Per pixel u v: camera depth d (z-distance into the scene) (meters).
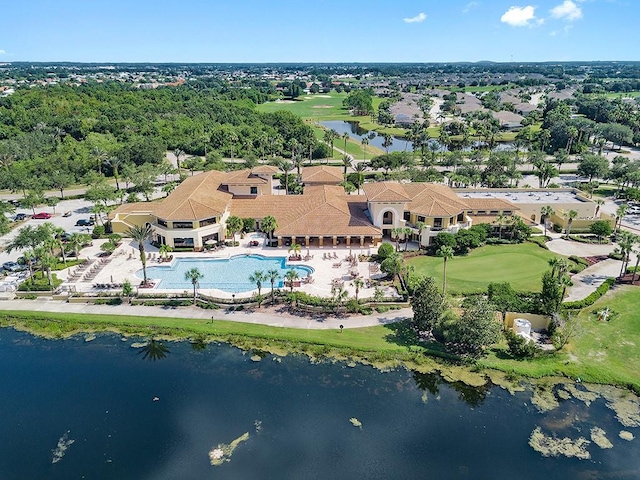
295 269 84.38
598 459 46.22
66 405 53.28
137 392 55.41
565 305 69.31
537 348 60.75
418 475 44.44
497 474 44.50
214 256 89.50
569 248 93.06
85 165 150.88
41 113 196.00
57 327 68.00
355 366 59.75
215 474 44.38
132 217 99.88
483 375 58.00
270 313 70.69
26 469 44.97
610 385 56.16
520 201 111.50
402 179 139.12
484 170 144.25
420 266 85.12
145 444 47.84
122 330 67.38
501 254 89.94
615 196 132.00
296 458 46.22
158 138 184.62
